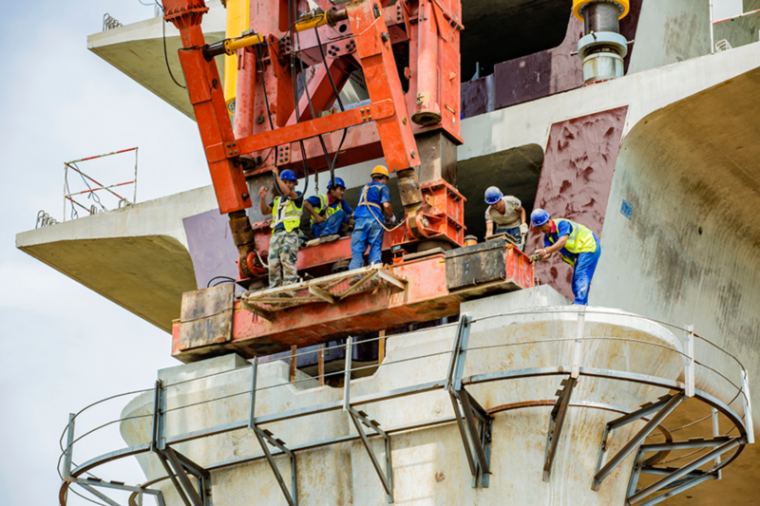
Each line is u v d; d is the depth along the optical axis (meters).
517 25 25.80
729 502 26.02
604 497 16.31
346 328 18.75
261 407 18.30
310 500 17.78
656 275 19.84
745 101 18.80
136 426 19.59
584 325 16.12
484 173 21.38
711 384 21.05
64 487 18.56
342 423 17.81
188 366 19.38
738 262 22.78
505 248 17.02
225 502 18.39
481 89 21.95
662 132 19.39
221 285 19.48
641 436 15.55
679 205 20.84
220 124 19.06
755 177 21.03
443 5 19.52
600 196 18.70
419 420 17.02
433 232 18.14
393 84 18.05
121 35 28.39
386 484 16.92
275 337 19.00
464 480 16.56
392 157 18.12
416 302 17.62
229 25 21.69
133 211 24.19
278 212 18.77
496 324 16.59
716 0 22.42
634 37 20.52
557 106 19.83
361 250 18.20
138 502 20.23
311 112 20.55
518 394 16.31
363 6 17.80
